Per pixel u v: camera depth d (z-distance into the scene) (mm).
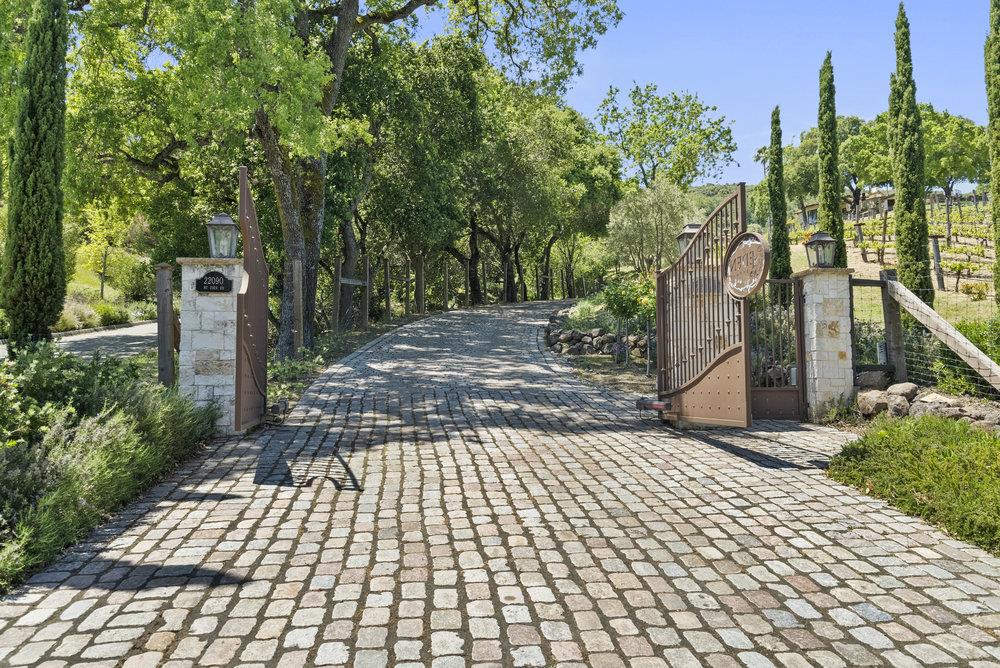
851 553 4152
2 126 13852
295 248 16516
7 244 11328
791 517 4891
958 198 43000
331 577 3781
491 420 9273
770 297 9969
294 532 4586
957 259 25406
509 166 33312
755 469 6352
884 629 3137
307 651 2928
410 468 6480
